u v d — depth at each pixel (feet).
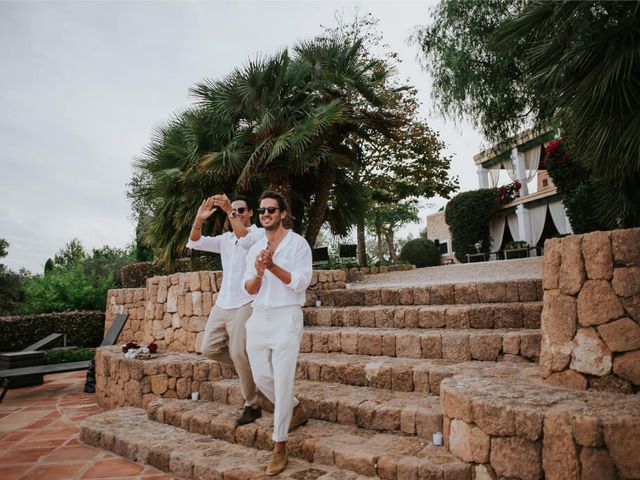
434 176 47.73
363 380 11.98
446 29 28.07
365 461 8.42
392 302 17.54
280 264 9.53
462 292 15.83
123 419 13.33
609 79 11.57
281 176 27.78
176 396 14.23
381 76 31.50
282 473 8.68
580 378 8.19
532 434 6.95
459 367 10.96
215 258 30.99
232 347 10.77
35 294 41.78
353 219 36.42
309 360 13.25
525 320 12.68
